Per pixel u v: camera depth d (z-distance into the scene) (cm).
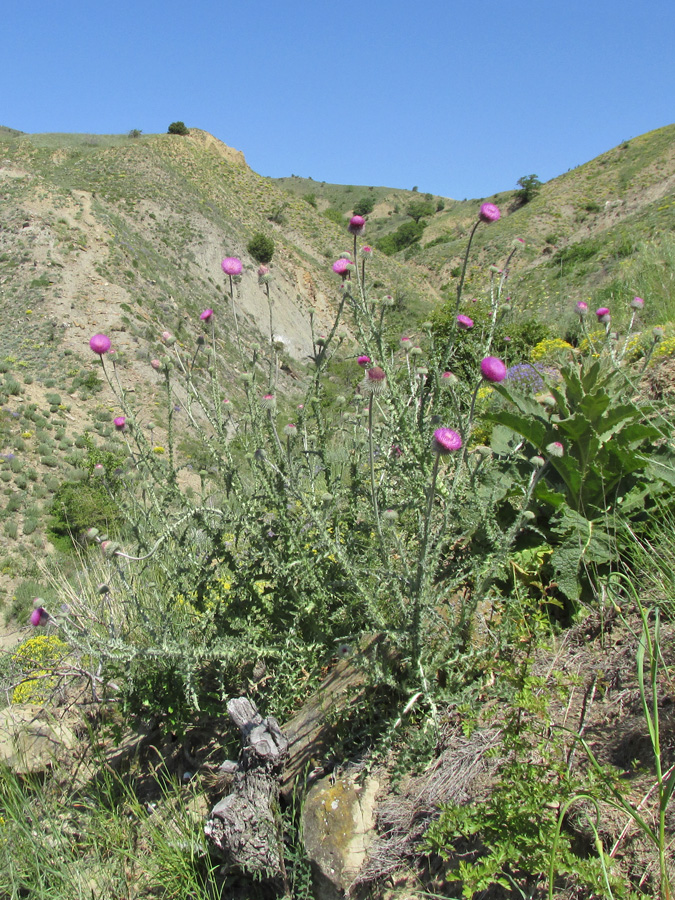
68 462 2323
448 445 183
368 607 226
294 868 207
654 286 821
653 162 5356
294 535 268
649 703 202
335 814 207
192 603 281
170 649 250
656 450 310
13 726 319
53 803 281
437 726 216
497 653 231
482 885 157
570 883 166
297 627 268
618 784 164
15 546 1766
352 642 262
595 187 5438
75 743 316
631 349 496
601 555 262
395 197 12550
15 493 2061
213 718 299
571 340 893
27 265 3566
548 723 184
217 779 257
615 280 990
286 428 275
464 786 200
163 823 254
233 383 1553
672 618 225
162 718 300
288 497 280
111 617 334
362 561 263
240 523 279
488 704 228
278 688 271
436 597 226
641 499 283
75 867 247
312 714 259
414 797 205
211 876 229
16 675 329
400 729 220
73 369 2967
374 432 292
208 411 310
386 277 4309
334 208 12500
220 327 3772
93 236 4059
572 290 1411
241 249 5319
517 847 164
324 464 283
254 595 277
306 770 230
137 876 245
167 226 5044
